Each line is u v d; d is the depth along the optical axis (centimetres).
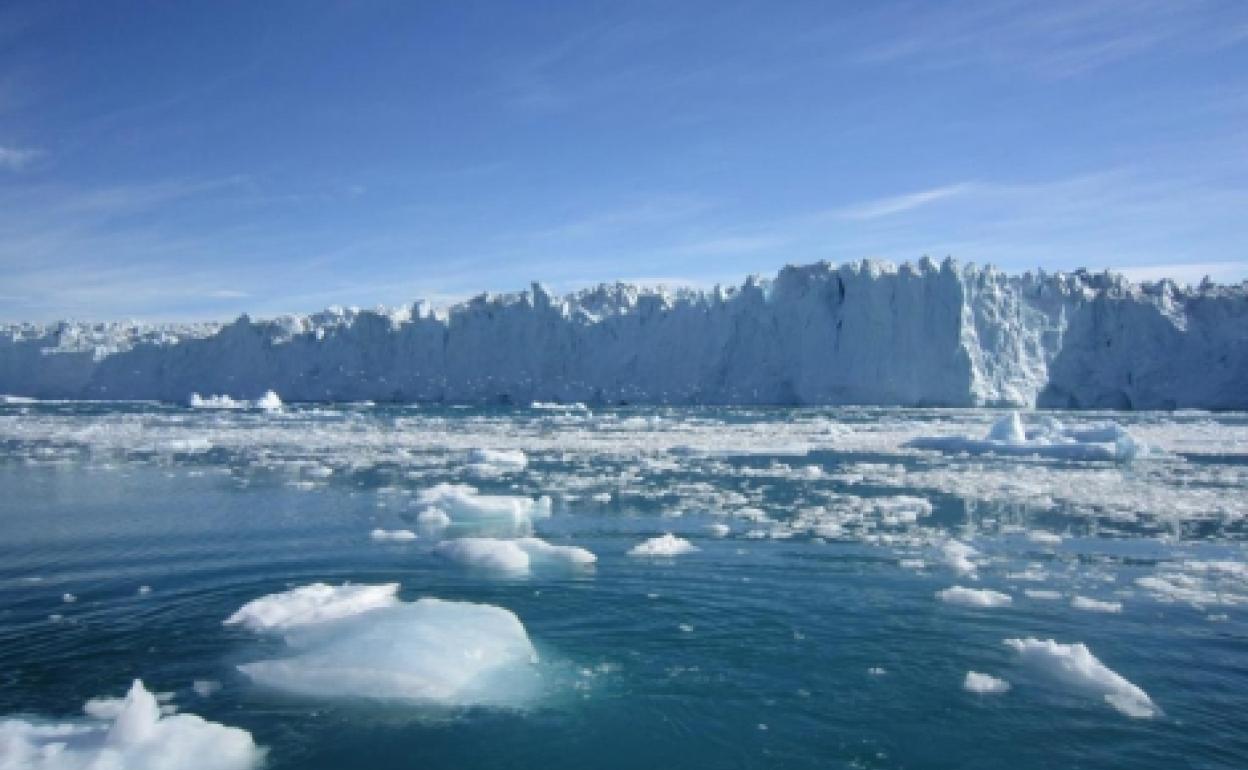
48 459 2356
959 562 1045
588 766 557
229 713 627
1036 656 721
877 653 750
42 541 1201
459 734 598
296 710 634
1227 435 3034
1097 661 697
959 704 645
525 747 582
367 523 1340
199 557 1102
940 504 1524
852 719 623
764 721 620
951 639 785
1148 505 1507
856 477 1914
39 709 632
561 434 3303
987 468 2097
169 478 1916
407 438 3109
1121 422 3834
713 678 695
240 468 2119
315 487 1755
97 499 1591
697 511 1452
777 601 900
